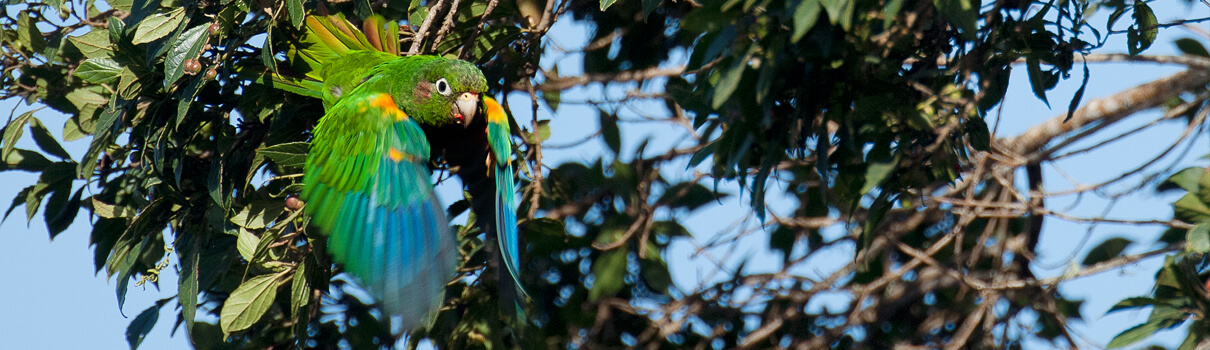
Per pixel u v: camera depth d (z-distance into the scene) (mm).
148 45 7441
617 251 10523
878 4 6305
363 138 7836
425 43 8703
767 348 11477
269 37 7215
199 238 7844
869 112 6676
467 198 8438
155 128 7672
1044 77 7590
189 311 7555
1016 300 11156
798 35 5719
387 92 8320
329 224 7465
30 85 8539
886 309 11648
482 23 8352
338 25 8609
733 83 5965
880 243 11875
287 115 8039
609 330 10953
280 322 9016
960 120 6684
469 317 8914
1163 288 8961
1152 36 7766
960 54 7141
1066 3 7203
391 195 7531
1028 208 10469
